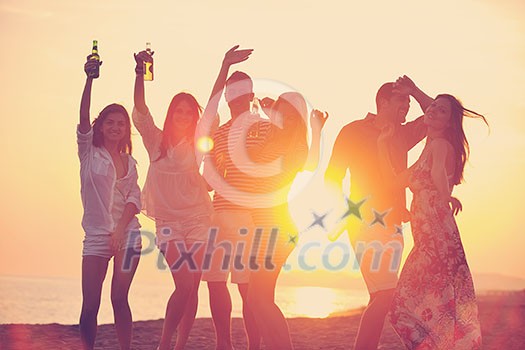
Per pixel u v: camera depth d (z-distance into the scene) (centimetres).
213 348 792
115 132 647
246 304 685
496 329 920
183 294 659
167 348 657
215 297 686
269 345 614
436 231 623
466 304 620
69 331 870
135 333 883
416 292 623
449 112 633
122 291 638
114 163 645
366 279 669
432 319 616
